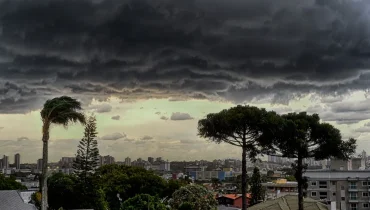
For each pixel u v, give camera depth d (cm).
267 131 5119
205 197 6259
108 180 9269
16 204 3934
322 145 5578
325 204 7244
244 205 5200
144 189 9256
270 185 12875
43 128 3756
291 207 6606
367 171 10450
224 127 5097
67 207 6481
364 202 10100
